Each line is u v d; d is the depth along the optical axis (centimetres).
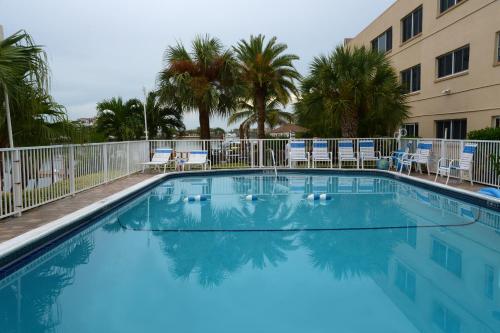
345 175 1401
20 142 696
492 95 1212
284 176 1386
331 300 372
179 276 440
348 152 1424
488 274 443
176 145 1509
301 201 905
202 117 1634
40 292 400
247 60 1725
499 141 880
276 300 374
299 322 328
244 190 1078
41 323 330
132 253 525
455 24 1410
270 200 920
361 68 1374
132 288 405
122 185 997
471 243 567
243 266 473
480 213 769
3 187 608
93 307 363
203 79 1560
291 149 1459
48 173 717
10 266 448
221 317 338
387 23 2028
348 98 1415
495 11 1189
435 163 1236
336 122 1470
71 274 450
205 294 388
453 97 1436
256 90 1792
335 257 506
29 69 626
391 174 1293
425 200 915
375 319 333
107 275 445
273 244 566
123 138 1817
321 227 662
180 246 557
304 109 1502
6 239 493
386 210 799
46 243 522
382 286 409
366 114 1494
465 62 1375
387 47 2069
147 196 978
